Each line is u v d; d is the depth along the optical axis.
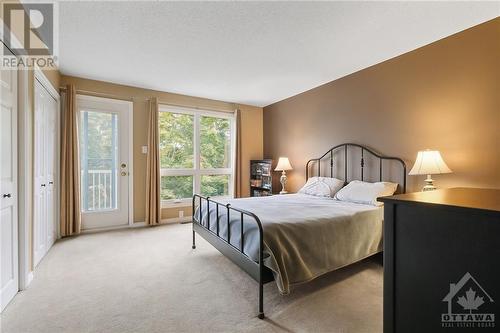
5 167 1.75
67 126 3.35
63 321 1.59
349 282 2.16
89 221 3.64
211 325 1.57
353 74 3.38
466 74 2.33
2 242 1.71
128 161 3.92
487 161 2.21
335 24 2.22
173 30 2.31
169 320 1.61
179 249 2.96
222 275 2.28
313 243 1.93
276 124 4.86
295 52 2.77
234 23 2.20
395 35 2.42
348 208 2.48
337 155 3.63
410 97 2.76
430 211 0.92
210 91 4.18
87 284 2.09
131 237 3.40
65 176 3.33
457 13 2.07
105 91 3.71
